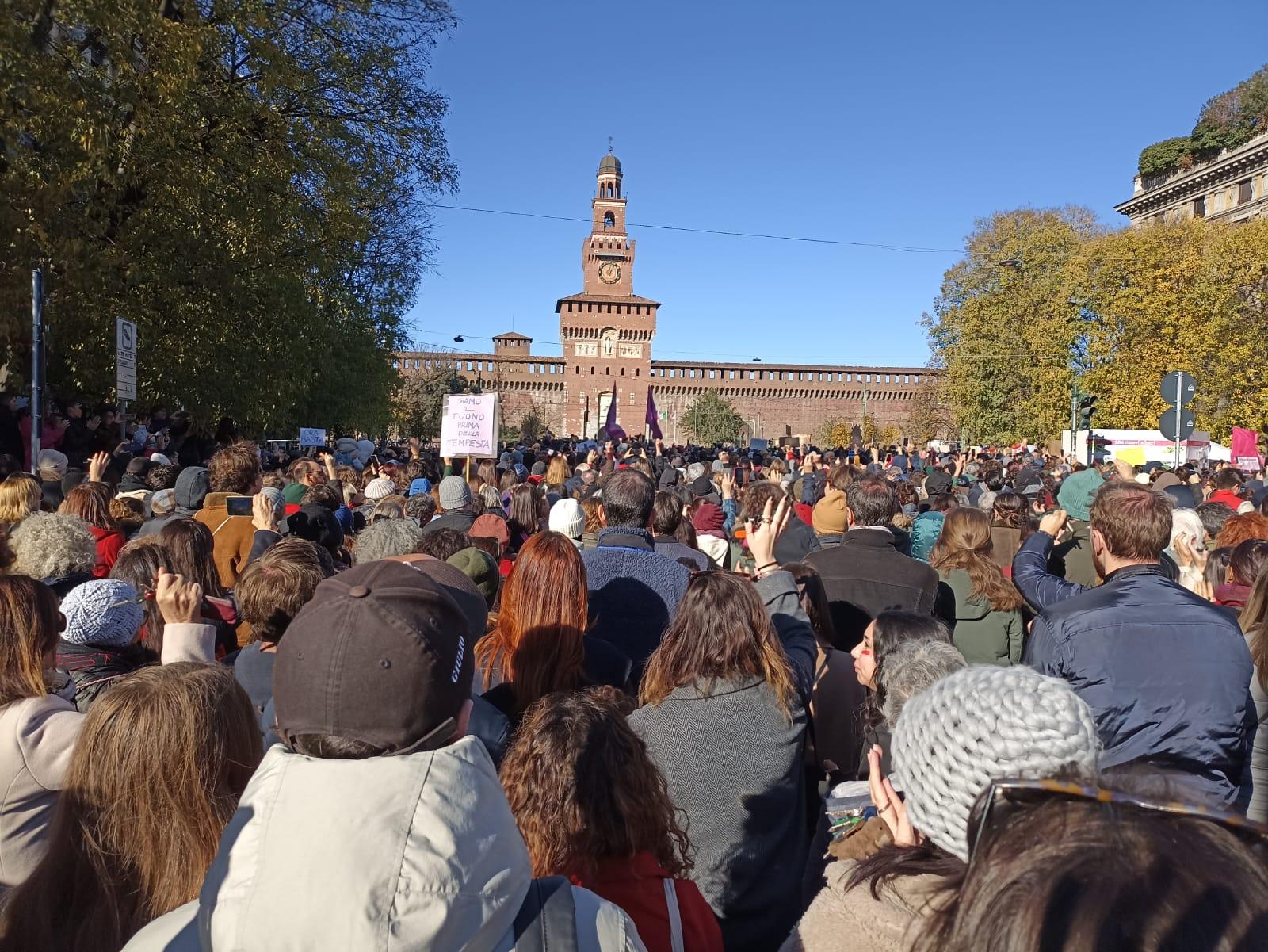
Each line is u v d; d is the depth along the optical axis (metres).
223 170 16.28
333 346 24.14
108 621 3.38
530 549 3.44
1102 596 3.33
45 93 12.02
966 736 1.55
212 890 1.37
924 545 7.45
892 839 1.96
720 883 2.77
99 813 2.13
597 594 4.27
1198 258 34.53
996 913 1.12
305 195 18.53
